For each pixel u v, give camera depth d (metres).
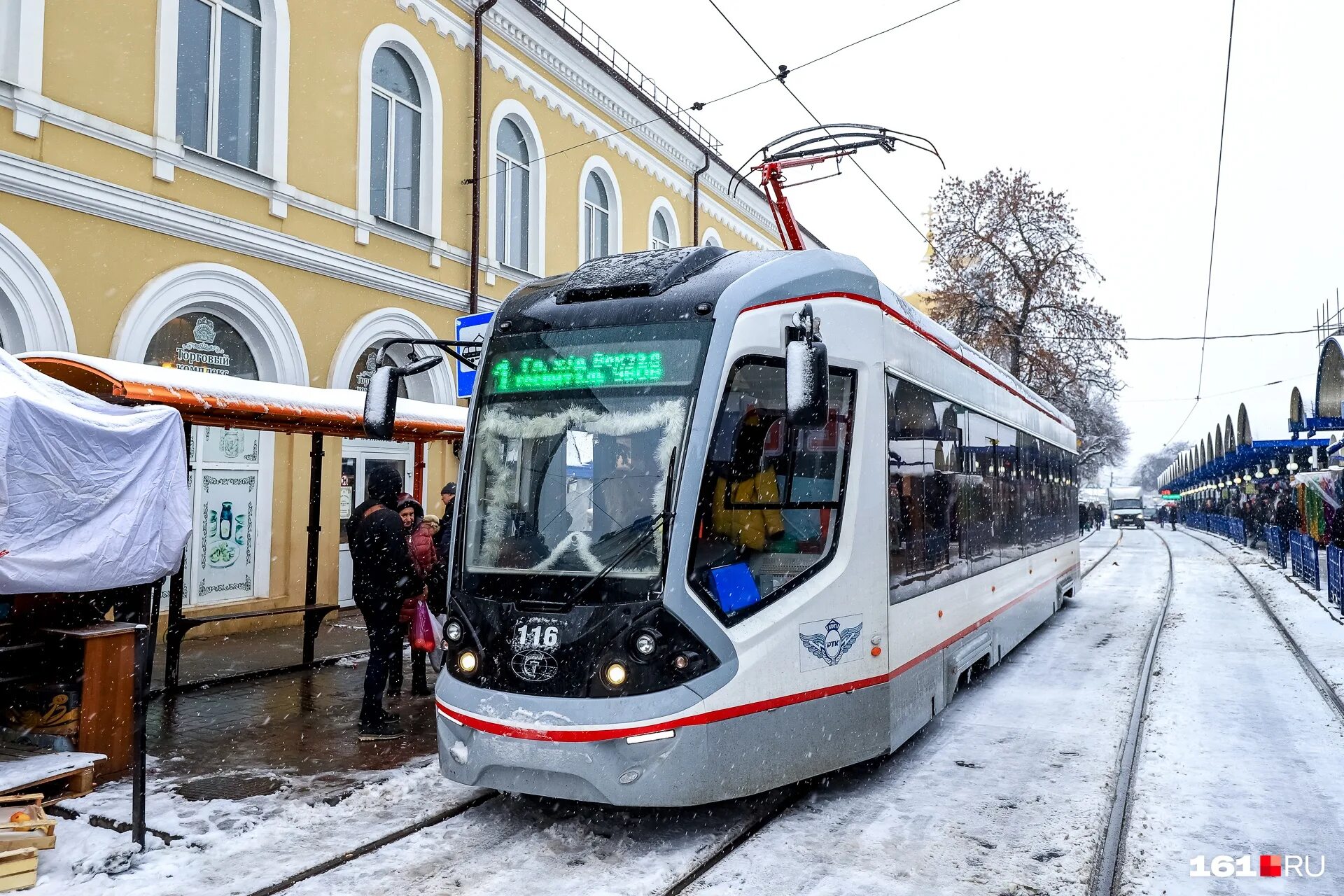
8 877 4.22
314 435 9.44
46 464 4.73
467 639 5.01
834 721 5.35
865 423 5.81
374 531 6.75
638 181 20.45
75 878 4.36
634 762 4.59
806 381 4.48
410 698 8.23
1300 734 7.02
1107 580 20.70
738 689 4.84
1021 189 31.20
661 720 4.59
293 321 11.88
